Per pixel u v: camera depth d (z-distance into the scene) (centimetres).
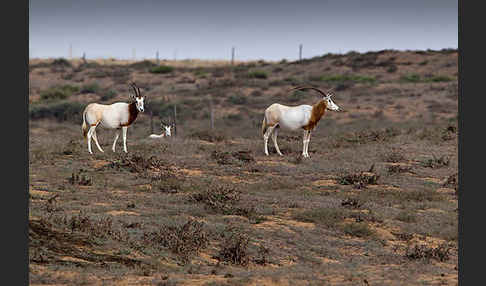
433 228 5238
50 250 3659
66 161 7569
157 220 4862
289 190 6531
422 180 7250
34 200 5178
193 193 6012
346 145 9756
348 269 3947
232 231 4725
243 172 7512
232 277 3506
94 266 3541
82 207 5128
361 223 5197
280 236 4791
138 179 6762
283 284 3322
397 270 3981
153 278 3388
